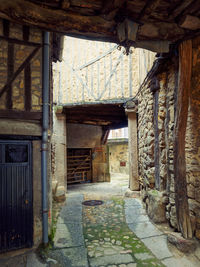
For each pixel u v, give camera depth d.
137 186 6.18
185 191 2.88
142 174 5.34
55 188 5.83
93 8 2.38
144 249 2.82
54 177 6.62
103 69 6.23
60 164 6.67
